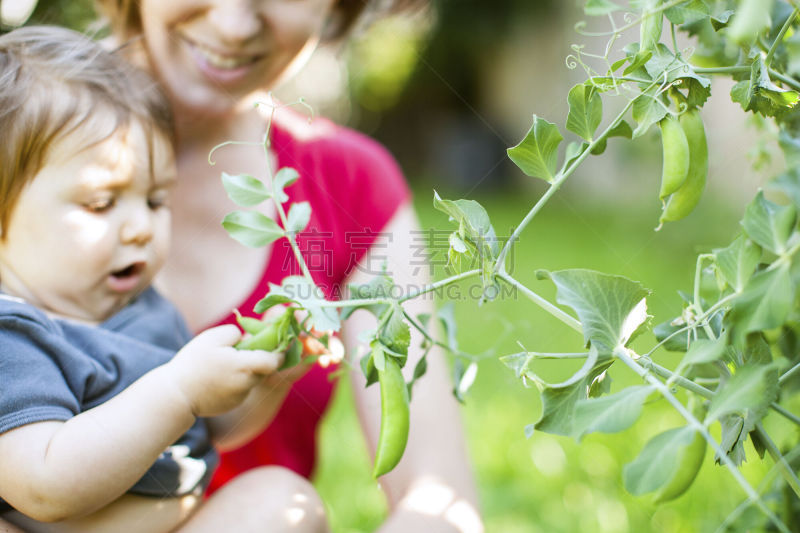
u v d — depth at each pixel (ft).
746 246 2.79
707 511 4.58
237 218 3.12
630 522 4.76
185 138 4.07
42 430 3.27
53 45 3.71
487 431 6.26
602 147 2.98
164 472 3.54
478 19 24.54
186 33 3.90
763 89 2.95
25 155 3.51
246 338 3.37
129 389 3.33
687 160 2.91
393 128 28.27
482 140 25.64
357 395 4.07
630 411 2.73
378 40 24.72
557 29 21.07
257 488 3.51
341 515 5.22
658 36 2.93
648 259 11.11
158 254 3.77
